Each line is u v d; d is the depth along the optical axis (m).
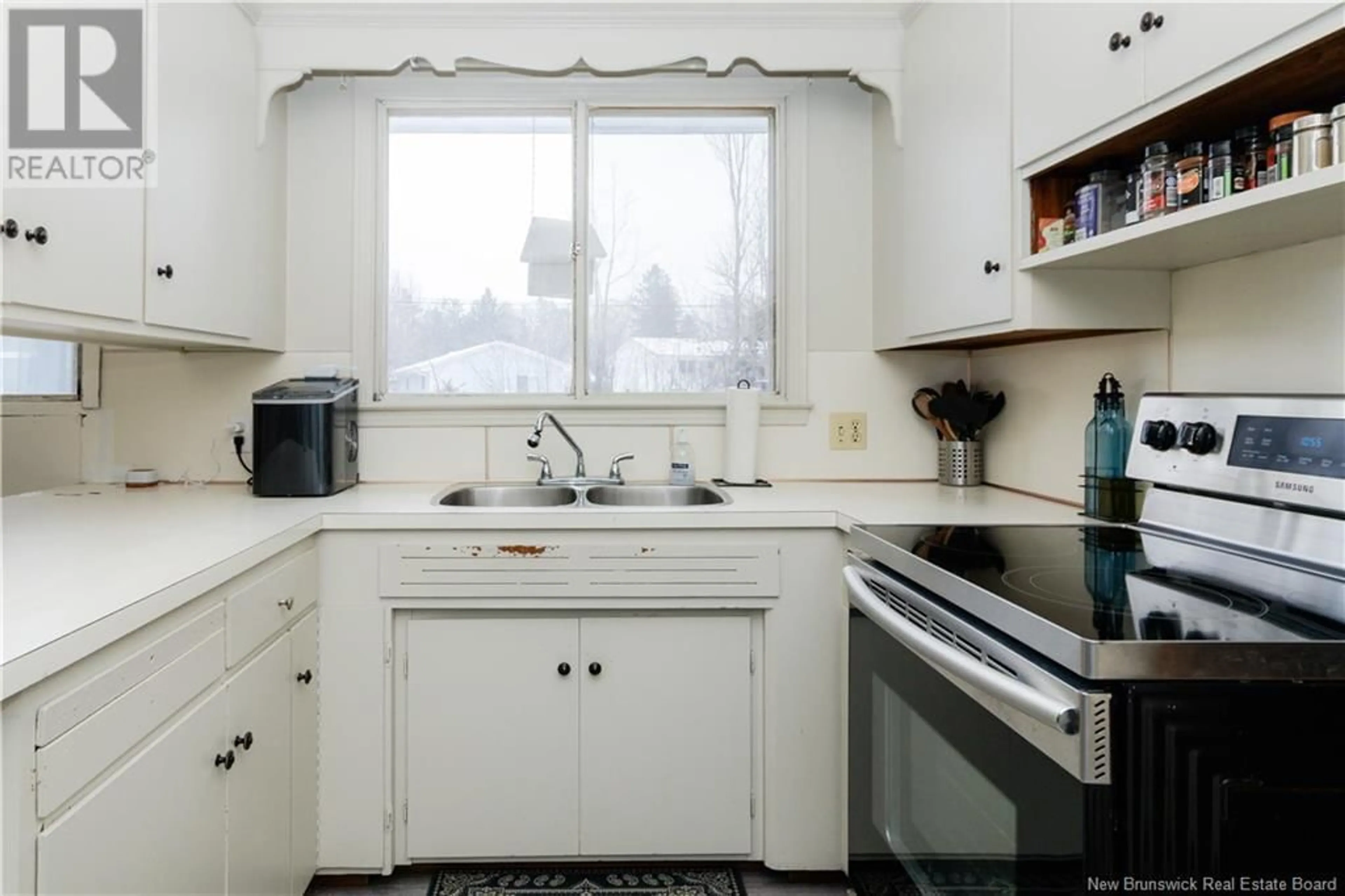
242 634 1.23
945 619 1.05
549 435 2.16
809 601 1.65
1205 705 0.75
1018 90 1.43
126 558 1.14
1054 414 1.80
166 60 1.51
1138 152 1.26
